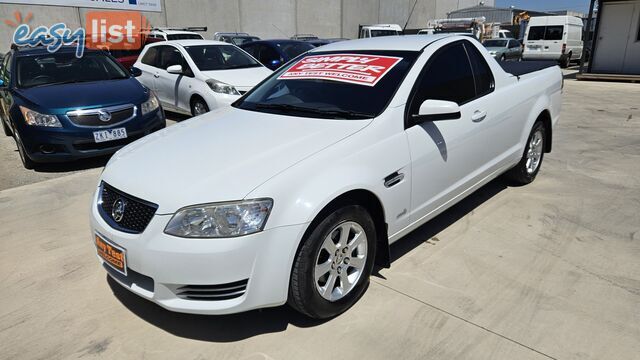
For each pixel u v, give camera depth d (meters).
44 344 2.50
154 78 8.45
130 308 2.80
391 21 32.31
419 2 34.12
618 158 5.73
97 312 2.77
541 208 4.15
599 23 15.60
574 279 2.99
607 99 11.02
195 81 7.52
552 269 3.12
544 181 4.87
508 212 4.07
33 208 4.38
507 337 2.46
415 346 2.41
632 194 4.47
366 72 3.26
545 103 4.51
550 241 3.52
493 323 2.57
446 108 2.84
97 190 2.78
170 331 2.59
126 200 2.46
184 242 2.21
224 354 2.40
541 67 4.80
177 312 2.54
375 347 2.41
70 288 3.03
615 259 3.24
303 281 2.40
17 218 4.14
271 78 3.82
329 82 3.32
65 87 5.89
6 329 2.63
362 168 2.61
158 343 2.49
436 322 2.59
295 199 2.33
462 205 4.25
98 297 2.92
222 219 2.22
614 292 2.84
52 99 5.48
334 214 2.47
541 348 2.37
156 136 3.15
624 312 2.65
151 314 2.74
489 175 3.92
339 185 2.44
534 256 3.30
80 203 4.48
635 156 5.81
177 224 2.24
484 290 2.89
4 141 7.43
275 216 2.27
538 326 2.54
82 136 5.35
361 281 2.77
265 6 25.14
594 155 5.88
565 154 5.93
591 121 8.19
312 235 2.39
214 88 7.20
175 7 21.86
